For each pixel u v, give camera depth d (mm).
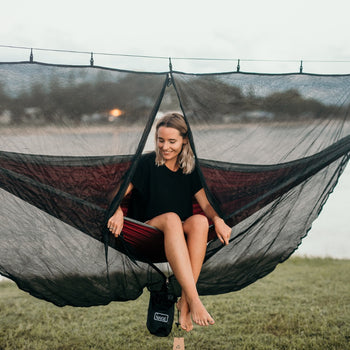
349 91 2984
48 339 3295
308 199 2936
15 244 2572
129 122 2631
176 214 2578
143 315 3807
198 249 2537
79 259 2637
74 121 2646
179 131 2725
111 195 2549
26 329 3479
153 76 2721
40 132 2627
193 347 3143
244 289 4516
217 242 2824
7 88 2650
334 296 4242
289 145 2848
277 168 2797
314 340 3205
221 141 2760
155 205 2793
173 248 2447
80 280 2641
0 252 2551
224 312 3836
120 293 2719
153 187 2807
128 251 2645
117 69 2727
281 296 4258
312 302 4070
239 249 2902
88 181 2578
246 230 2896
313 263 5605
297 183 2820
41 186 2574
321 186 2939
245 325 3531
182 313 2486
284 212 2924
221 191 2691
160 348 3143
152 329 2643
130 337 3342
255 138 2812
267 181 2779
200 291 2832
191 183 2910
